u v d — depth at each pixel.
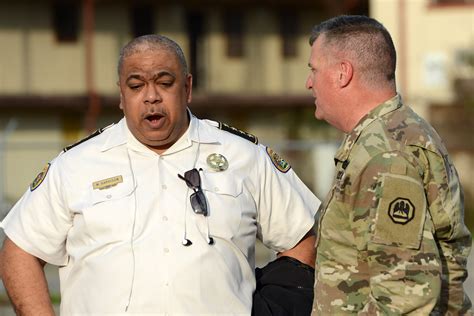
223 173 12.79
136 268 12.16
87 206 12.44
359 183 10.67
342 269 10.93
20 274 12.89
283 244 13.53
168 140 12.69
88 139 13.22
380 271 10.45
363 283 10.87
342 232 10.90
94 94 77.44
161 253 12.21
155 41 12.54
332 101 11.38
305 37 82.81
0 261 13.22
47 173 13.02
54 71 78.12
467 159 74.44
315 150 64.06
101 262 12.27
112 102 77.75
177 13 81.06
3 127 78.94
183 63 12.68
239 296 12.51
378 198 10.49
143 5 80.12
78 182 12.69
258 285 13.15
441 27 75.94
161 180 12.59
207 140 12.98
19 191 69.69
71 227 12.80
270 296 12.91
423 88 75.94
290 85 82.38
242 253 12.70
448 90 75.56
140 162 12.75
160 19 80.69
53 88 78.00
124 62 12.51
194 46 81.44
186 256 12.21
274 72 82.38
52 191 12.84
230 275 12.45
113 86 79.12
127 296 12.10
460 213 10.98
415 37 76.31
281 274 13.20
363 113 11.20
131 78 12.42
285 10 82.31
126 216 12.36
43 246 12.90
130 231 12.30
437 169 10.70
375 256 10.45
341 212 10.88
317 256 11.23
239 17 82.00
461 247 11.12
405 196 10.41
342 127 11.47
